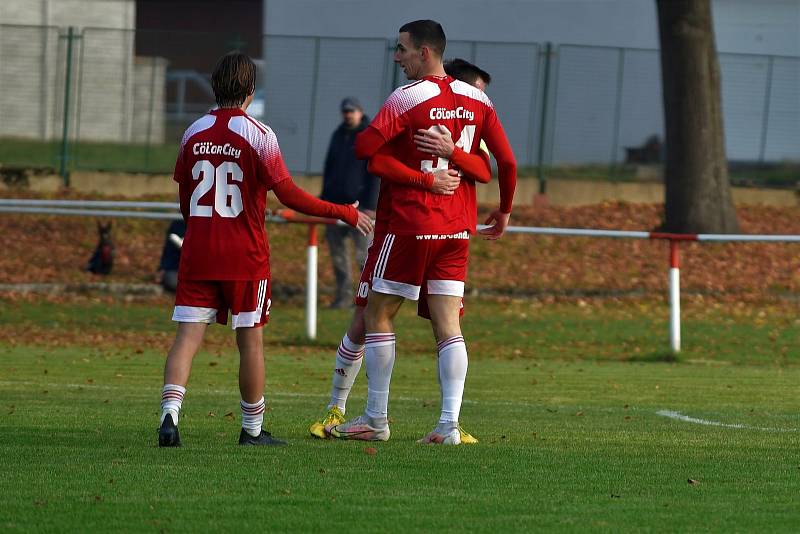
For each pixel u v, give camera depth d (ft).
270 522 58.18
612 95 302.86
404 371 139.95
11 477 68.33
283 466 72.74
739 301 223.30
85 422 91.56
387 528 57.31
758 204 295.89
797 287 231.50
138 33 304.50
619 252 250.57
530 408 108.58
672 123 260.83
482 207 280.31
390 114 81.15
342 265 201.87
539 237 256.73
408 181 81.05
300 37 299.38
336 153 184.03
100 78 301.84
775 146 324.80
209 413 98.63
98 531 56.08
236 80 77.15
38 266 230.68
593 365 151.12
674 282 158.81
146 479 68.03
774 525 59.16
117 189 287.48
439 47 82.23
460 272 83.97
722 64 323.16
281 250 248.32
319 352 158.51
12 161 291.38
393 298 84.12
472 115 82.43
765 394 122.11
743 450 82.99
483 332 183.83
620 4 352.49
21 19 385.91
